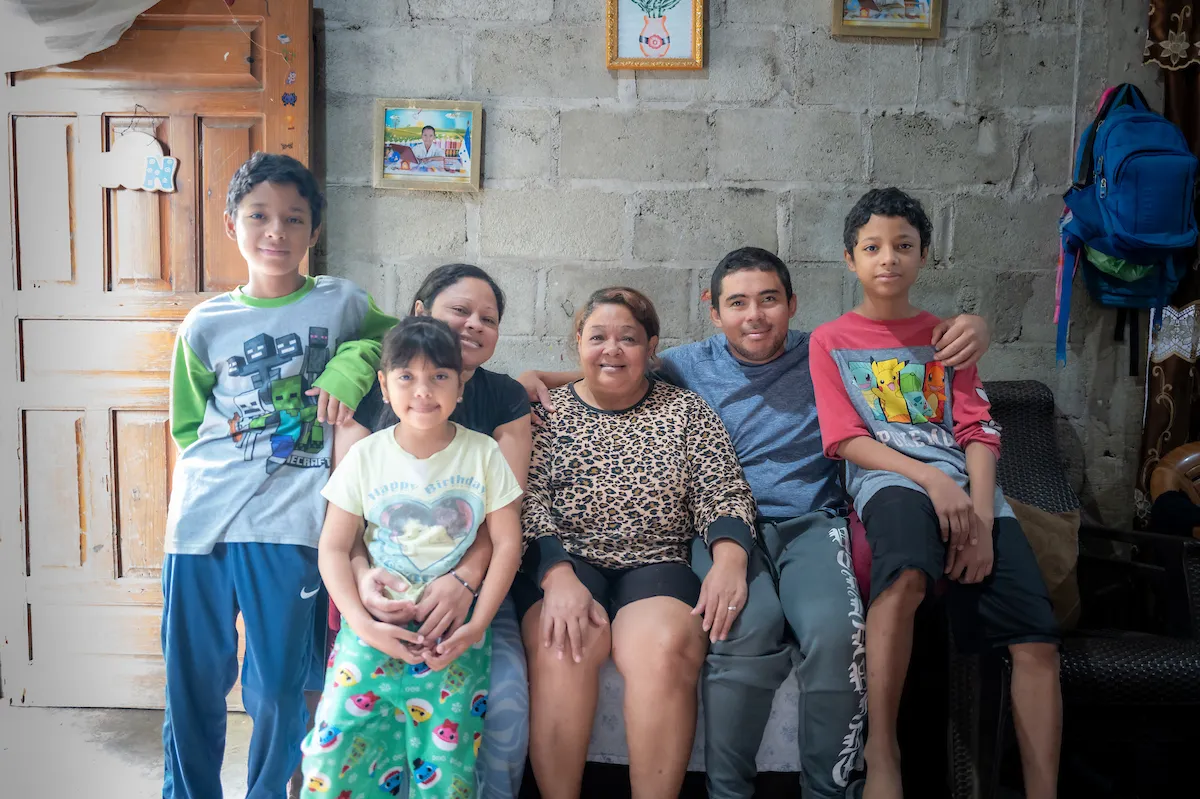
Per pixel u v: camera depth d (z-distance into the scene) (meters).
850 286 2.22
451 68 2.17
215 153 2.08
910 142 2.20
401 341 1.39
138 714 2.11
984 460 1.68
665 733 1.46
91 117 2.07
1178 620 1.75
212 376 1.60
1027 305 2.24
